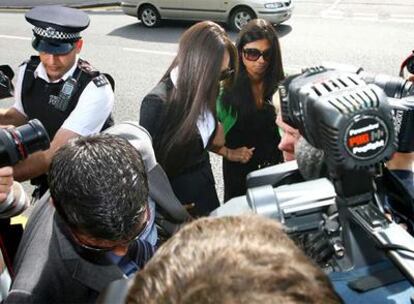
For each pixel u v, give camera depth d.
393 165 1.29
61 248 1.33
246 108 2.74
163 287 0.63
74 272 1.32
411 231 1.25
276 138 2.85
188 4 9.35
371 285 0.99
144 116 2.26
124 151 1.35
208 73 2.18
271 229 0.72
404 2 10.24
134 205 1.30
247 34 2.69
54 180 1.30
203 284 0.60
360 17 9.50
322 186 1.24
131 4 9.88
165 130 2.24
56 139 2.38
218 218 0.75
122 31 9.71
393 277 1.01
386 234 0.99
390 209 1.26
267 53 2.67
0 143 1.64
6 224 1.99
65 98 2.45
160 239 1.76
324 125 0.97
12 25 10.73
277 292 0.60
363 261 1.06
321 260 1.13
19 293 1.29
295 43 8.18
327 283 0.65
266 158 2.89
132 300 0.66
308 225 1.18
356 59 7.38
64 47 2.39
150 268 0.67
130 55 8.30
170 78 2.27
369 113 0.95
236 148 2.87
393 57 7.37
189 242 0.67
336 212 1.16
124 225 1.29
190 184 2.38
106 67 7.77
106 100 2.52
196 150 2.32
